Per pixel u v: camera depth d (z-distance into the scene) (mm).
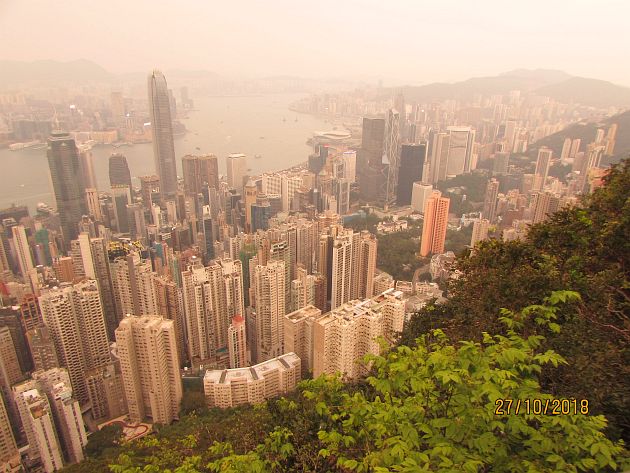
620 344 9102
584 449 5484
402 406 6609
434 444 5828
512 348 6172
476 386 6016
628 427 7613
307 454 8930
